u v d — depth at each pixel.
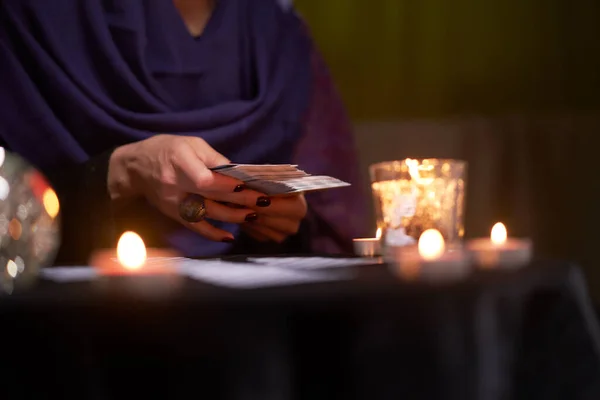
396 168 1.05
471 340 0.85
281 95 1.45
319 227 1.43
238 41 1.45
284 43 1.49
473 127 2.11
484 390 0.85
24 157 1.30
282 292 0.83
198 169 1.13
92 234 1.19
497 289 0.86
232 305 0.82
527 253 0.99
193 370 0.82
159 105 1.37
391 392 0.83
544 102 2.28
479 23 2.28
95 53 1.35
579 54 2.26
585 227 2.07
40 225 0.91
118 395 0.82
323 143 1.47
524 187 2.09
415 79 2.29
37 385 0.83
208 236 1.17
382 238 1.06
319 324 0.83
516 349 0.88
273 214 1.21
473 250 1.00
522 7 2.26
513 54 2.28
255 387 0.82
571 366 0.89
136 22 1.37
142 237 1.32
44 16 1.34
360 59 2.30
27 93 1.30
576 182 2.08
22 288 0.88
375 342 0.83
